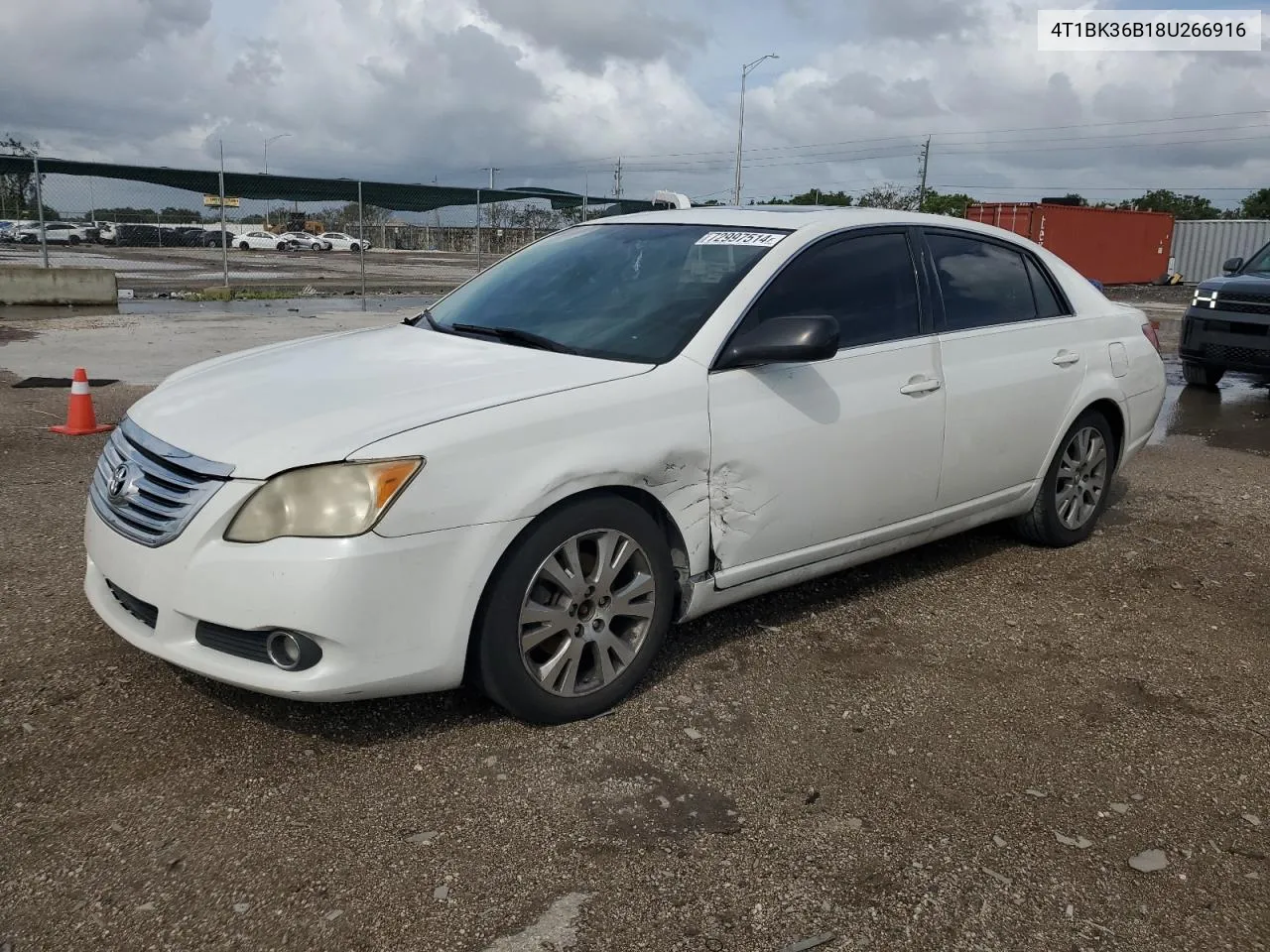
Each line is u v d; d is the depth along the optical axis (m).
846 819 2.78
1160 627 4.21
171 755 3.00
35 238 35.62
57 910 2.35
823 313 3.86
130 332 14.59
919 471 4.15
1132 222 36.72
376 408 3.02
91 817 2.69
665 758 3.07
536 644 3.12
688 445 3.36
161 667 3.52
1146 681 3.70
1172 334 18.00
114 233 34.22
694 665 3.70
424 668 2.93
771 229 3.99
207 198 23.28
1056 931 2.38
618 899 2.44
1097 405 5.09
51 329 14.80
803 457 3.69
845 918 2.40
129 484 3.04
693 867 2.57
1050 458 4.87
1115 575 4.80
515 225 26.70
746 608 4.27
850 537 4.00
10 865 2.49
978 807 2.86
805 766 3.05
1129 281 37.41
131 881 2.45
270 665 2.85
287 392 3.23
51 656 3.58
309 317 17.47
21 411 8.34
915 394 4.06
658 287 3.82
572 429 3.11
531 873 2.53
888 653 3.87
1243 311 10.86
